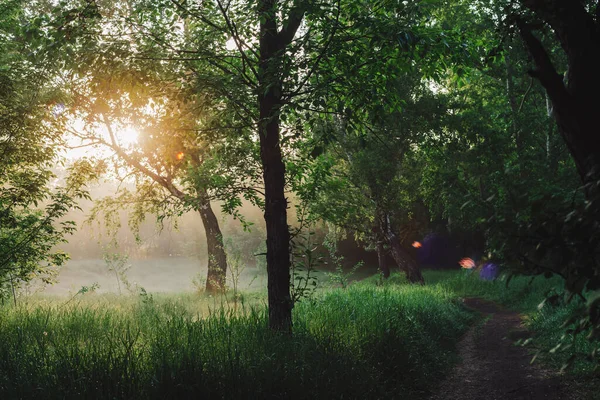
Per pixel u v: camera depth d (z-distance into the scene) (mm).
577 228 2375
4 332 7855
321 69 7605
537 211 2508
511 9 4422
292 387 5477
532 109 21828
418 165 27141
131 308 12750
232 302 15523
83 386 4738
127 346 6008
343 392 5914
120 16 8086
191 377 5086
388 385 6945
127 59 7777
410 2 7547
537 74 3467
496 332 12672
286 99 7652
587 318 2498
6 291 12125
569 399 6566
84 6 7453
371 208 26422
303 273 24719
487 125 23234
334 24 7211
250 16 8070
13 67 10242
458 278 26016
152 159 11508
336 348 6941
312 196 11406
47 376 4969
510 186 2648
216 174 12898
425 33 7816
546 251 2447
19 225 10953
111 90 8453
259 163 11250
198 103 9078
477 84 25844
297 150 10891
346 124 7684
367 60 7805
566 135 3463
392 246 28891
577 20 3420
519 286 20062
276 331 7270
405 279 29000
